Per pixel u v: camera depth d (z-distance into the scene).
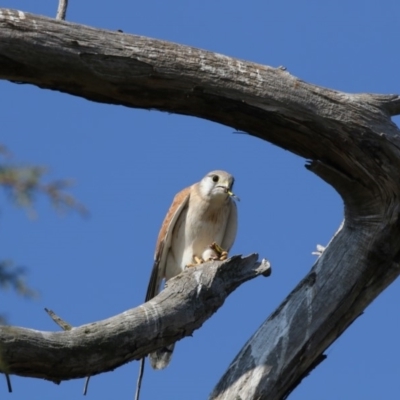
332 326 12.71
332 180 12.32
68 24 11.12
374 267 12.67
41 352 10.17
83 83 11.31
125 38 11.30
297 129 11.92
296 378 12.64
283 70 11.86
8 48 10.87
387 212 12.39
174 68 11.39
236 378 12.48
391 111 12.23
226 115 11.88
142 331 11.20
